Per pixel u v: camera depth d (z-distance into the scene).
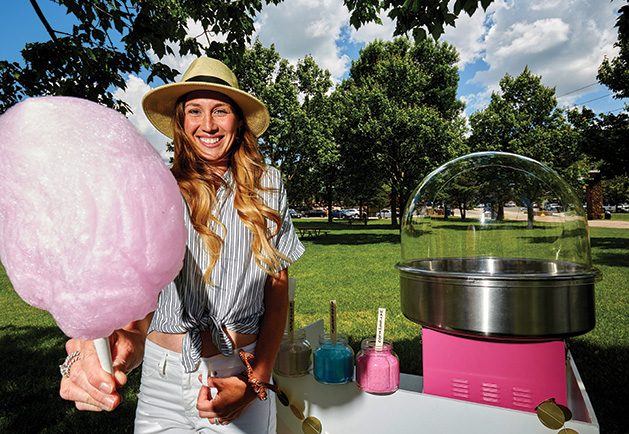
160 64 4.32
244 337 1.29
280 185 1.45
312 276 8.67
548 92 25.47
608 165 15.50
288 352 1.73
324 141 21.95
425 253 1.91
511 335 1.23
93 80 4.14
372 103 20.67
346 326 4.75
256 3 4.29
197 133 1.35
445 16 2.77
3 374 3.68
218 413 1.17
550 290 1.21
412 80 21.94
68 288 0.69
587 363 3.43
